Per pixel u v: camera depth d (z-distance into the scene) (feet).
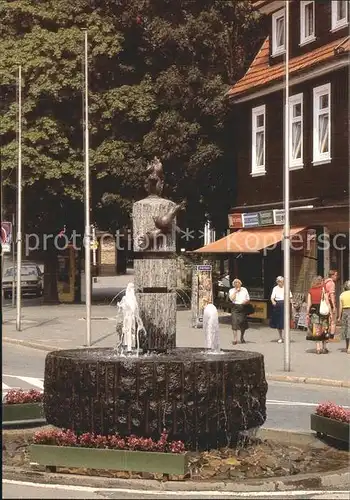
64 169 135.95
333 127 103.81
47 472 34.27
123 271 255.50
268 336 98.84
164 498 30.66
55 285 154.92
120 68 141.79
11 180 135.64
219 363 36.11
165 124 134.92
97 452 33.86
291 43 115.44
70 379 36.45
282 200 114.42
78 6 139.74
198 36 135.85
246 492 32.12
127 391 35.53
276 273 114.62
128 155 140.05
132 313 39.73
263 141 120.26
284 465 36.55
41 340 97.60
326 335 81.82
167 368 35.55
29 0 140.67
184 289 145.28
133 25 141.08
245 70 138.62
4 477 33.63
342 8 104.68
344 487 33.47
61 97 137.49
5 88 139.64
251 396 37.22
